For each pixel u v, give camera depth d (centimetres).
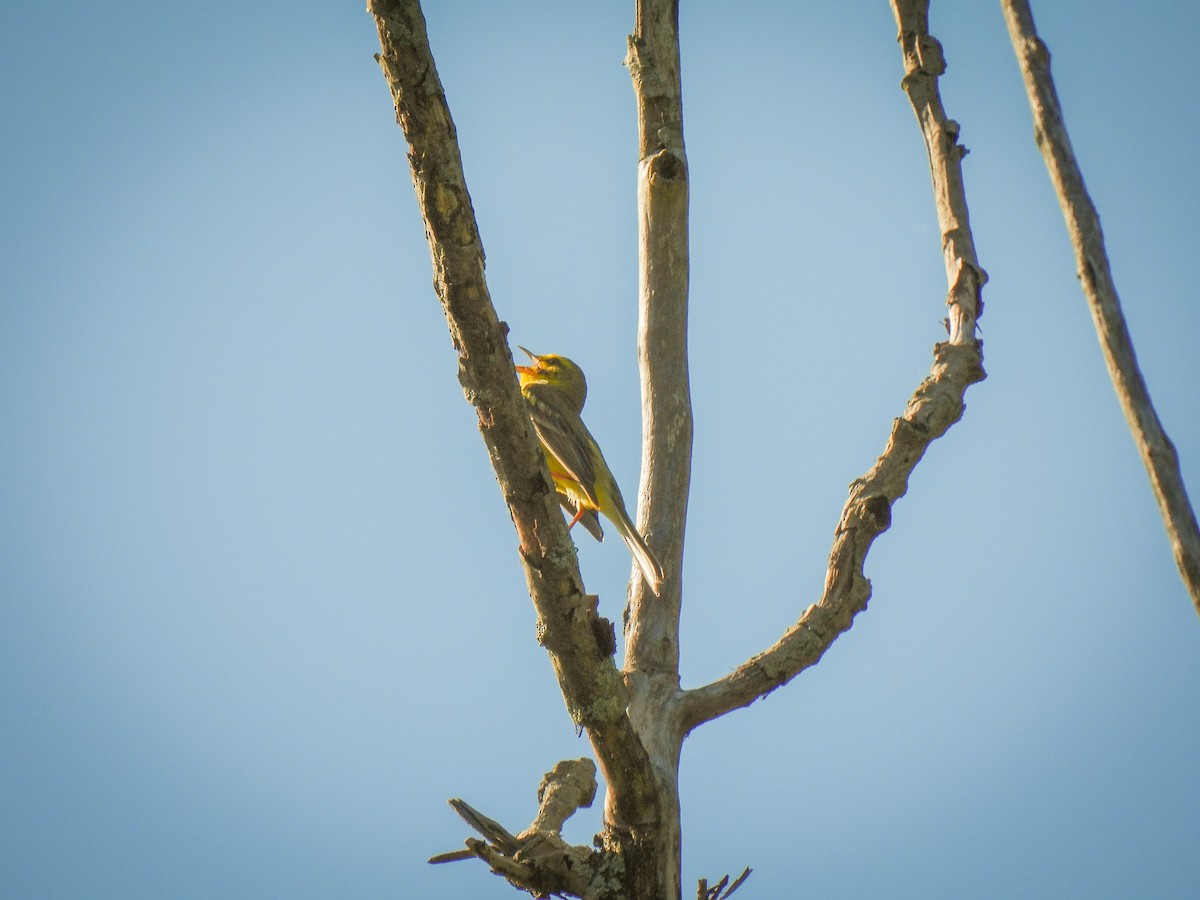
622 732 933
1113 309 675
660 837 955
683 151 1184
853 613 1030
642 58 1200
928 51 1234
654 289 1160
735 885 1003
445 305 852
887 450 1075
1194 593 641
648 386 1145
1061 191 694
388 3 783
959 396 1096
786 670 1009
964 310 1141
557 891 953
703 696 1011
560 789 1066
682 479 1116
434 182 817
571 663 917
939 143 1205
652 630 1059
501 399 872
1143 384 666
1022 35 718
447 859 952
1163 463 654
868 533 1043
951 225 1178
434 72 803
